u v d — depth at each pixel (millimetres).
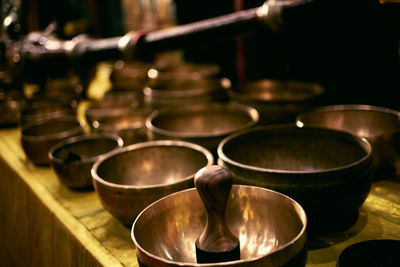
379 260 818
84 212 1232
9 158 1759
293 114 1468
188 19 2578
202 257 778
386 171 1271
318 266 887
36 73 2270
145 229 813
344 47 1617
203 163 1186
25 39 2441
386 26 1470
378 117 1368
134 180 1279
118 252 1004
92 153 1533
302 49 1796
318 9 1171
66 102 2162
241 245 891
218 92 1805
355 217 1052
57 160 1344
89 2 3260
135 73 2494
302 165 1236
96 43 2014
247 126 1330
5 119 2215
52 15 3426
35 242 1459
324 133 1175
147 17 3150
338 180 900
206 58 2650
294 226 801
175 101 1744
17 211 1635
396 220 1028
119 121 1888
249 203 900
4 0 2791
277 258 673
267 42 1959
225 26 1449
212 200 742
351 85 1646
